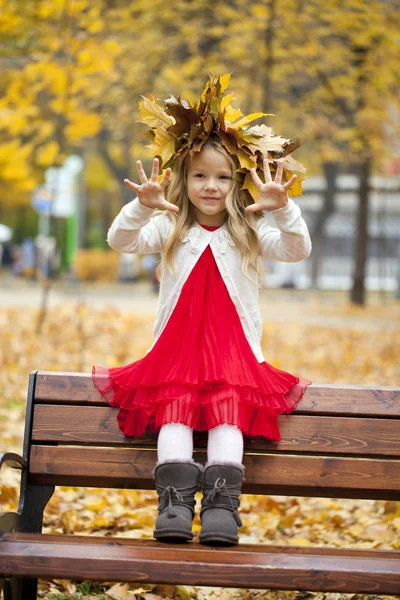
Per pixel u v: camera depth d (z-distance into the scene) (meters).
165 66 17.19
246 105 17.59
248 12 15.48
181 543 3.34
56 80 12.08
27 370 10.76
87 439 3.68
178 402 3.49
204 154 3.73
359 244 27.39
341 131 17.62
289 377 3.72
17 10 11.77
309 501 6.29
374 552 3.22
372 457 3.78
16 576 3.03
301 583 2.99
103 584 4.41
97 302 25.05
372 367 12.64
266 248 3.85
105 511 5.68
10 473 6.57
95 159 42.34
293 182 3.53
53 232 14.43
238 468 3.42
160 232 3.85
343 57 16.06
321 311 25.28
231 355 3.59
